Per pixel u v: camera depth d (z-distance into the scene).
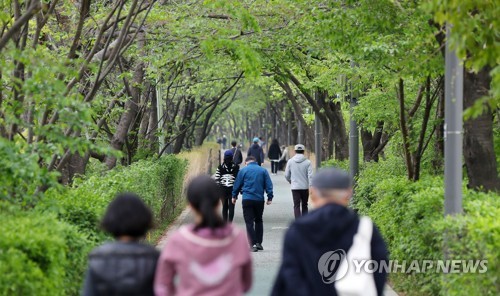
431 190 15.92
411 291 15.80
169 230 29.30
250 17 20.69
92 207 14.60
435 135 23.30
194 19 23.45
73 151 13.92
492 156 16.25
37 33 16.58
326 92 39.41
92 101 18.00
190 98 49.72
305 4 22.28
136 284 7.75
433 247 14.15
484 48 12.45
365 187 25.05
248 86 52.41
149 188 24.56
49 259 10.87
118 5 17.84
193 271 7.72
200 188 7.91
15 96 15.52
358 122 29.62
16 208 12.51
